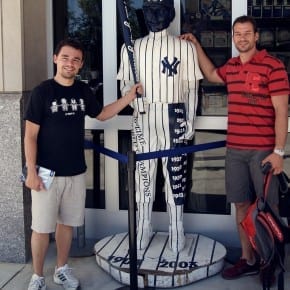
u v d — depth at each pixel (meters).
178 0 4.42
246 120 3.76
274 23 4.39
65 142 3.56
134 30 4.53
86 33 4.63
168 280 3.85
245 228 3.38
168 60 3.90
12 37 4.11
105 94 4.62
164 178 4.23
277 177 3.65
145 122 4.03
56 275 3.92
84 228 4.57
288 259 4.29
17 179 4.19
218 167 4.60
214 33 4.46
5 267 4.24
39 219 3.61
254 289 3.84
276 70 3.63
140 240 4.20
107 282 3.99
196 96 4.05
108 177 4.72
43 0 4.53
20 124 4.13
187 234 4.53
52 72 4.64
